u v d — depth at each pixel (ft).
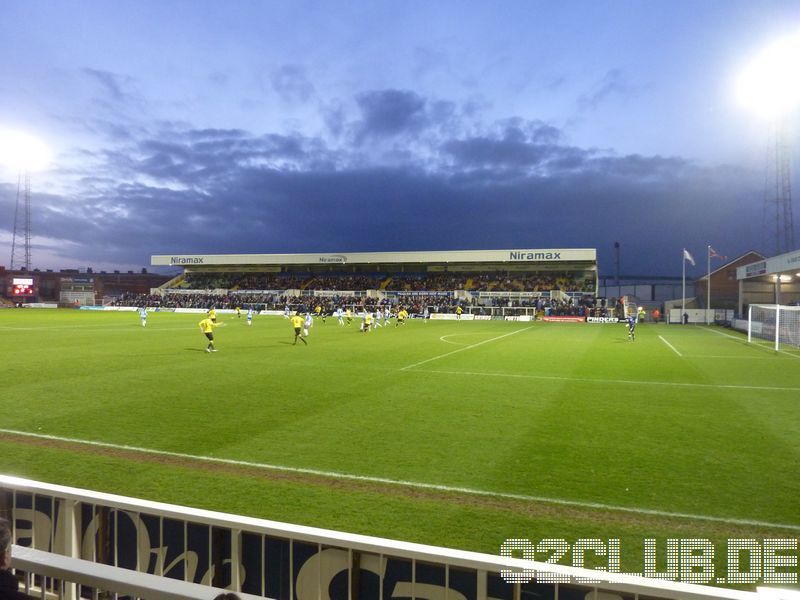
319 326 134.31
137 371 52.37
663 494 20.89
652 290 303.89
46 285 269.64
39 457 25.30
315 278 245.45
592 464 24.66
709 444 28.07
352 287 233.76
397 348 77.36
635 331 127.75
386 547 8.92
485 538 17.07
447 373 52.80
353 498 20.35
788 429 31.30
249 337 95.09
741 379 50.39
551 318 180.96
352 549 9.30
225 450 26.48
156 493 20.74
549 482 22.22
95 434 29.35
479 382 47.50
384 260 221.46
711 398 40.86
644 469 23.93
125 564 12.32
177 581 7.26
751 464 24.68
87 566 7.68
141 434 29.40
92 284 251.80
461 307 196.03
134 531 12.32
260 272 261.24
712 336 112.98
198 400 38.65
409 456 25.67
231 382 46.44
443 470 23.67
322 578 10.44
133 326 120.16
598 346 84.69
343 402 38.27
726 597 7.25
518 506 19.69
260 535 11.16
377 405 37.32
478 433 30.07
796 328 89.45
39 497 12.82
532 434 29.91
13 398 39.09
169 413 34.53
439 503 19.92
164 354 66.80
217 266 264.52
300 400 38.88
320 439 28.60
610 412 35.68
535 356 68.54
